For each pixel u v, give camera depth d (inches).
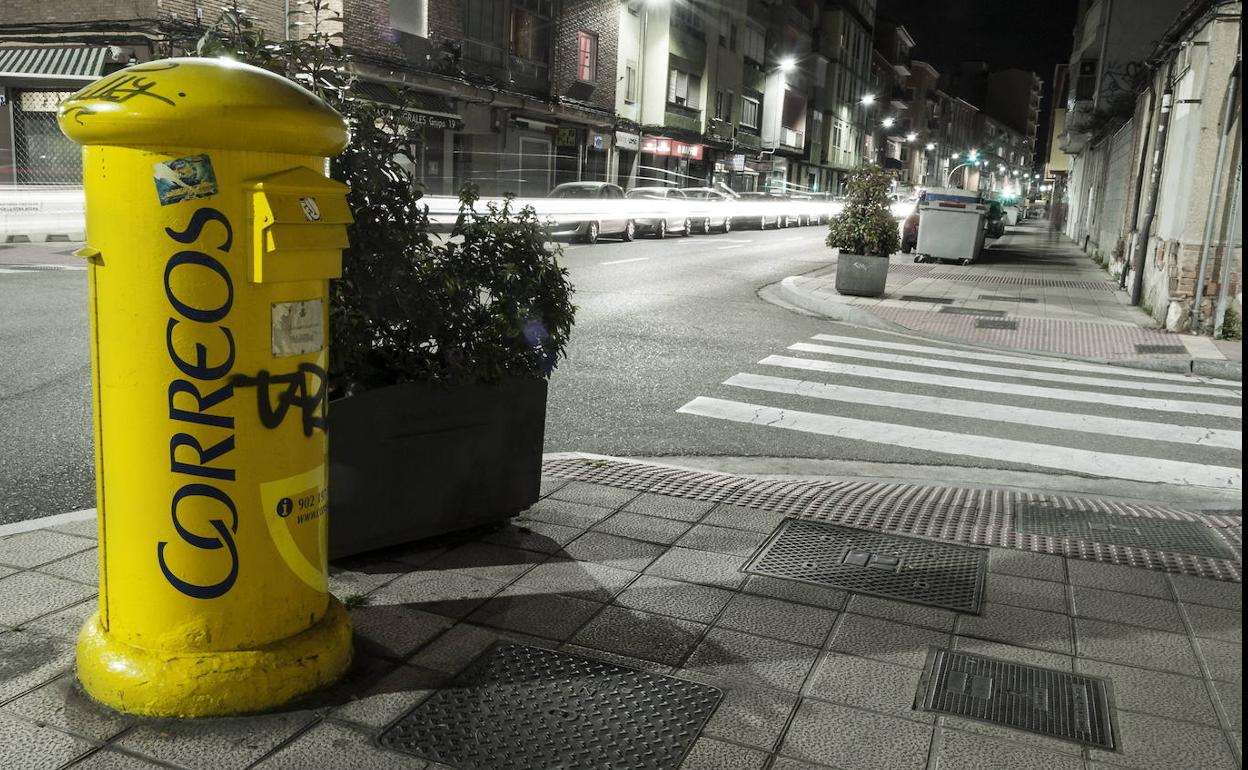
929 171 4151.1
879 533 169.9
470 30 1069.8
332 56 139.0
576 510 174.1
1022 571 154.1
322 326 103.4
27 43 779.4
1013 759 99.5
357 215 132.7
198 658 99.8
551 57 1238.9
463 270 148.4
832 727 104.4
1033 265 962.1
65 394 259.4
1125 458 251.8
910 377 352.2
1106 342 458.6
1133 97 872.3
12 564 138.6
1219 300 469.7
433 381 143.3
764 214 1493.6
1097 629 132.7
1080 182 1509.6
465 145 1103.6
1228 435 280.7
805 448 249.4
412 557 148.1
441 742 98.6
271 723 100.3
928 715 107.8
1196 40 491.2
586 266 719.7
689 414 278.2
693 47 1676.9
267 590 102.3
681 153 1643.7
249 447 97.7
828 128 2632.9
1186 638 130.6
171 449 95.2
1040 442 265.4
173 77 91.4
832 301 565.6
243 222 93.5
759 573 148.3
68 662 111.0
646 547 157.2
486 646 119.9
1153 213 595.2
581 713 105.4
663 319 470.3
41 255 597.0
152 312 92.5
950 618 134.7
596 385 310.2
